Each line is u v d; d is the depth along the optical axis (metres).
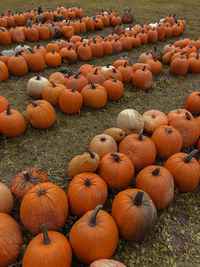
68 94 1.93
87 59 3.11
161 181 1.21
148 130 1.80
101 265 0.88
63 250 0.92
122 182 1.30
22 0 6.19
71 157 1.65
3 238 0.96
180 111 1.84
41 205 1.03
